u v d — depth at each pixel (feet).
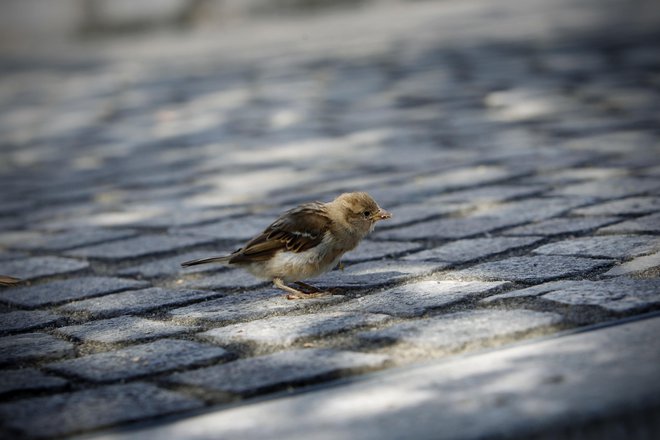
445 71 79.30
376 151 52.54
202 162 54.13
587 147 47.57
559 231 32.89
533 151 48.19
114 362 23.59
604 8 122.01
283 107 69.92
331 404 19.47
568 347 21.09
